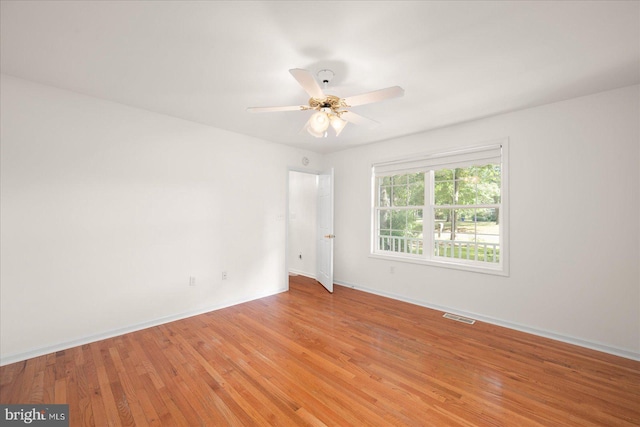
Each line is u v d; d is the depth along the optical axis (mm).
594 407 1859
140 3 1532
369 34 1796
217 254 3680
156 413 1789
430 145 3779
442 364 2365
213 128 3637
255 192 4102
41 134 2496
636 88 2471
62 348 2580
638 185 2465
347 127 3633
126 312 2953
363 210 4578
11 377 2143
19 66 2205
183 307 3371
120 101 2859
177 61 2119
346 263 4844
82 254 2701
